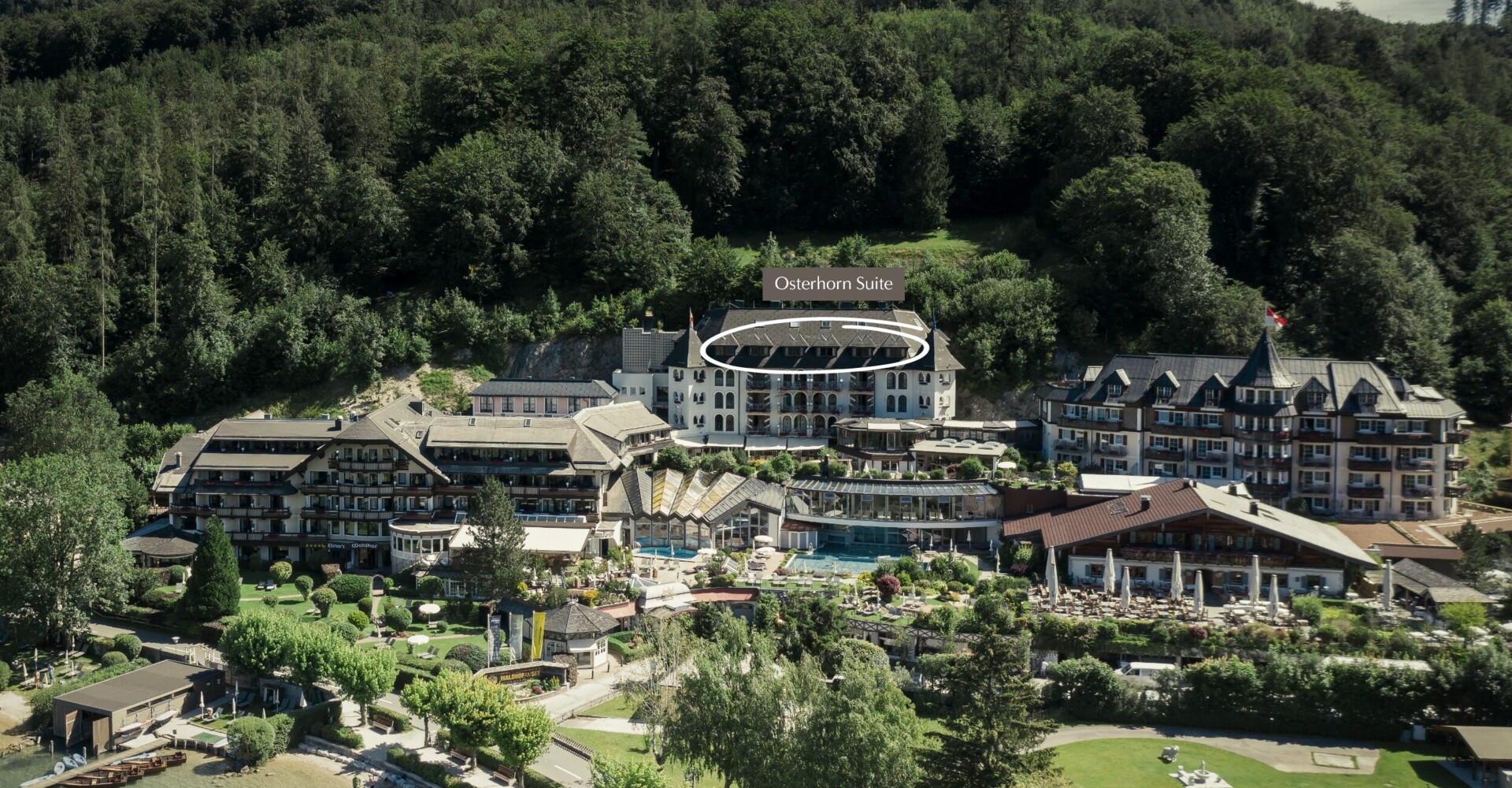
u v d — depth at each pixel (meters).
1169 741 109.44
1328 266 185.62
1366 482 152.25
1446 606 121.50
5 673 124.50
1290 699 111.38
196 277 199.88
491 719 102.44
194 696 120.38
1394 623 121.44
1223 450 156.75
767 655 104.44
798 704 96.31
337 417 158.75
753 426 183.88
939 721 96.06
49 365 198.50
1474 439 168.62
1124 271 194.50
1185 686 113.62
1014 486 151.38
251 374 196.38
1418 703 109.38
